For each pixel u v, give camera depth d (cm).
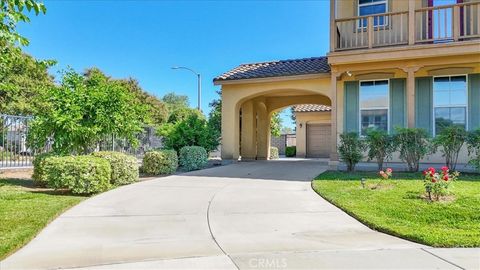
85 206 677
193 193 812
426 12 1241
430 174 687
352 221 568
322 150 2342
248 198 753
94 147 1123
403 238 479
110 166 880
